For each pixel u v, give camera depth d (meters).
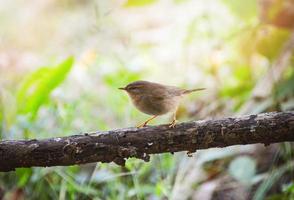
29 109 11.73
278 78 12.27
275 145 11.30
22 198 10.97
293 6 11.97
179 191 10.55
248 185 10.48
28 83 11.76
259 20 12.93
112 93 13.31
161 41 16.80
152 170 11.20
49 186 10.98
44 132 11.54
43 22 19.83
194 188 10.69
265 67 13.76
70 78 14.72
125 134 7.66
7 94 13.16
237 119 7.60
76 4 20.34
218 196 10.59
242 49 13.18
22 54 17.95
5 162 7.65
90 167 11.43
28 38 19.17
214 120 7.68
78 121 12.40
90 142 7.59
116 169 11.00
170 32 16.86
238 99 12.88
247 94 12.68
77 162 7.67
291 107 11.47
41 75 11.62
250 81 13.44
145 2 13.09
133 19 18.19
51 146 7.59
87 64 14.81
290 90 11.65
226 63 14.34
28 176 11.00
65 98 12.86
